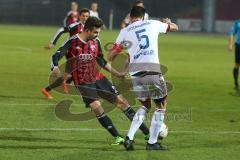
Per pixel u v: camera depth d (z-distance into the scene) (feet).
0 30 381.19
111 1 522.06
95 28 67.62
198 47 292.20
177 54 240.32
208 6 479.41
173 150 66.64
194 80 146.61
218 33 473.67
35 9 526.98
